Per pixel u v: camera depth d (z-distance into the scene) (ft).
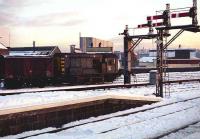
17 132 37.65
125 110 55.83
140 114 52.65
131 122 46.65
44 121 40.98
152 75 112.37
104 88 98.94
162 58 75.87
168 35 75.46
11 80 117.19
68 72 129.49
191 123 46.44
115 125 44.37
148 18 74.95
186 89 99.86
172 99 73.10
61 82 128.98
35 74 121.29
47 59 122.93
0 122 35.65
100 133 39.34
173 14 72.02
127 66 109.40
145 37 101.19
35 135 37.24
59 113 43.16
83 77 132.46
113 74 143.33
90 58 135.33
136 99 58.95
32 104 40.32
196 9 69.62
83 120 46.62
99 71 138.51
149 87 104.99
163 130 41.73
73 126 42.57
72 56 130.21
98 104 50.16
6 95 78.74
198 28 70.23
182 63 269.85
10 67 117.29
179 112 55.83
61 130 40.63
